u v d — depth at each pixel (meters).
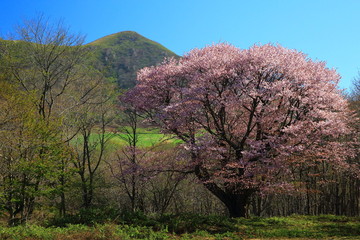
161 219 16.89
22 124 18.36
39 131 18.88
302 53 23.16
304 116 20.38
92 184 25.69
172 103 22.56
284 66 19.88
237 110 24.05
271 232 15.27
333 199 33.09
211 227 16.12
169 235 14.10
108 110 28.05
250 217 21.84
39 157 19.05
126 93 26.17
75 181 24.31
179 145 22.70
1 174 17.97
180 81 24.12
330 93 20.95
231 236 14.16
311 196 32.03
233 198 22.27
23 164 17.62
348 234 14.83
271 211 37.97
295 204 35.69
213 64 20.81
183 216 17.41
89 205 26.38
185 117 21.61
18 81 21.81
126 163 25.34
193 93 20.69
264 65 19.31
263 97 19.81
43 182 20.52
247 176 19.83
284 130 19.12
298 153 20.30
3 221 21.00
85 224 14.98
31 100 19.92
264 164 19.58
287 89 18.88
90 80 27.22
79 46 24.58
